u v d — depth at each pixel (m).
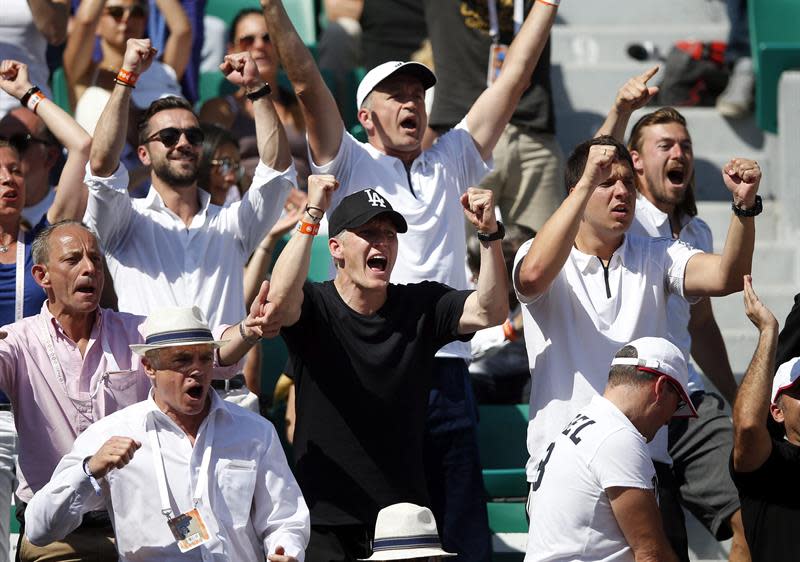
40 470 19.09
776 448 17.69
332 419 18.55
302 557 17.28
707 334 24.09
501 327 24.11
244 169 28.48
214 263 21.22
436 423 20.20
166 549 17.00
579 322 18.95
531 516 17.44
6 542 19.75
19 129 27.08
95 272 19.14
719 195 32.62
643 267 19.33
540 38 22.05
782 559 17.52
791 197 31.17
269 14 20.47
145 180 27.39
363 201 18.64
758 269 30.03
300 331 18.70
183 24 32.16
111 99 20.45
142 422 17.34
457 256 21.27
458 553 20.00
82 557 18.61
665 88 33.84
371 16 34.34
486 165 22.17
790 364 18.66
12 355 19.09
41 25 29.56
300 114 30.78
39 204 26.73
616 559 16.70
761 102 32.03
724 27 36.41
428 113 30.72
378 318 18.72
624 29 36.31
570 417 18.77
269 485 17.61
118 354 19.31
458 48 29.11
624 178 19.11
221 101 30.41
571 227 18.00
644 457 16.80
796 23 33.91
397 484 18.50
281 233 23.34
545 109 29.20
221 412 17.62
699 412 22.11
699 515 22.05
